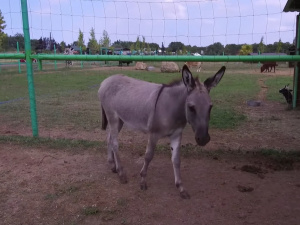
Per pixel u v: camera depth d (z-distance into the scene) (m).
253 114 9.09
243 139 6.64
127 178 4.61
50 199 3.97
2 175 4.69
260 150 5.66
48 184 4.40
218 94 13.09
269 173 4.80
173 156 4.06
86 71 25.09
